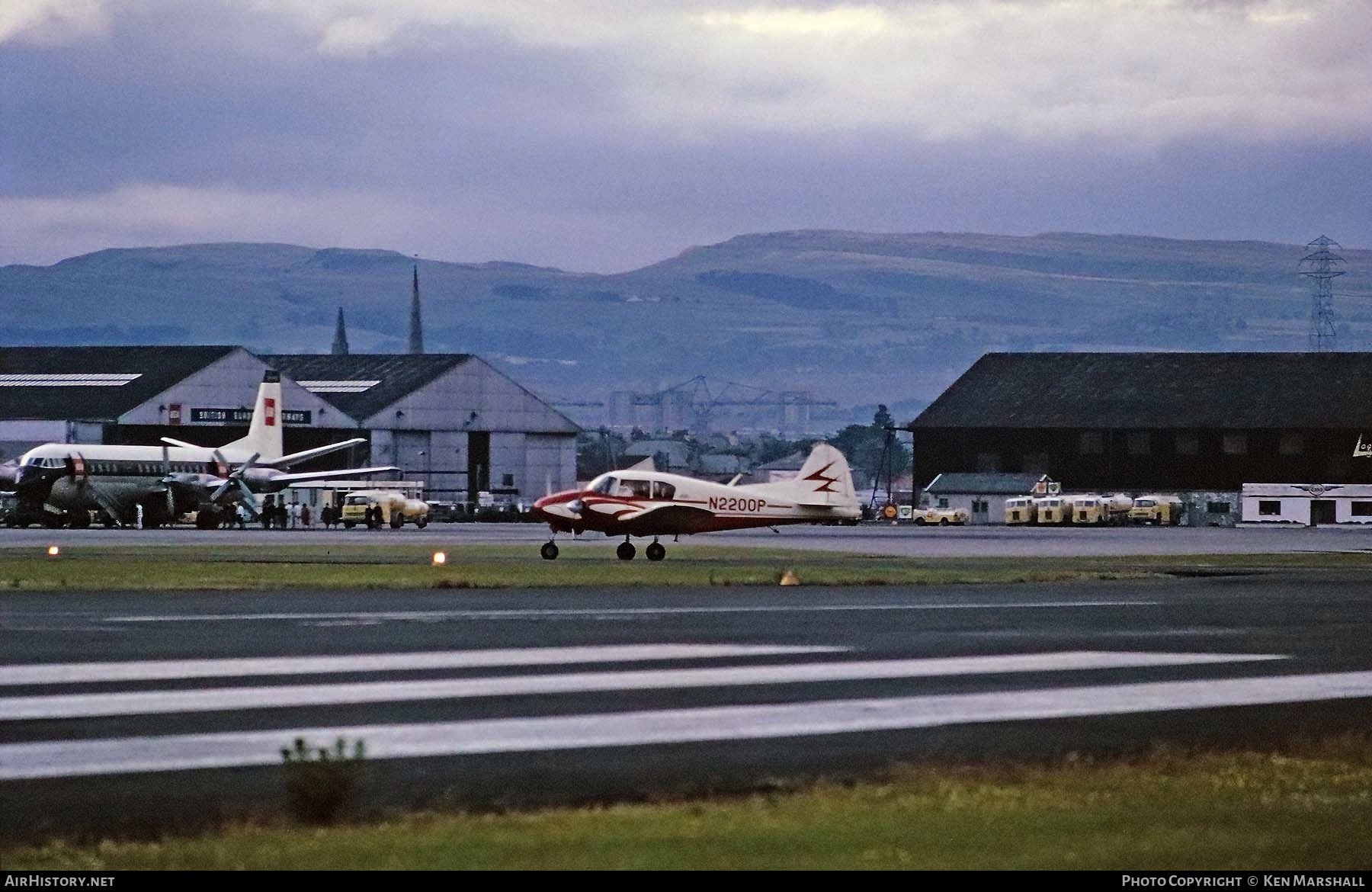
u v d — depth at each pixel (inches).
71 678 3518.7
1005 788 2578.7
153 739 2859.3
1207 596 6328.7
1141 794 2549.2
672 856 2114.9
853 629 4753.9
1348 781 2696.9
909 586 6830.7
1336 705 3454.7
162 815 2338.8
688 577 6973.4
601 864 2075.5
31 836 2220.7
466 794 2497.5
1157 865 2121.1
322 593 5821.9
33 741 2829.7
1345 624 5103.3
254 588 6013.8
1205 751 2928.2
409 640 4293.8
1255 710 3383.4
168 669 3671.3
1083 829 2303.2
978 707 3346.5
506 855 2118.6
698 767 2711.6
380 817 2337.6
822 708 3287.4
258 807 2384.4
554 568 7721.5
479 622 4790.8
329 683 3499.0
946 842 2209.6
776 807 2416.3
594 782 2586.1
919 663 3966.5
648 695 3403.1
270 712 3137.3
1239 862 2145.7
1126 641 4525.1
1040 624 5022.1
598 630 4596.5
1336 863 2150.6
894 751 2876.5
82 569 7062.0
